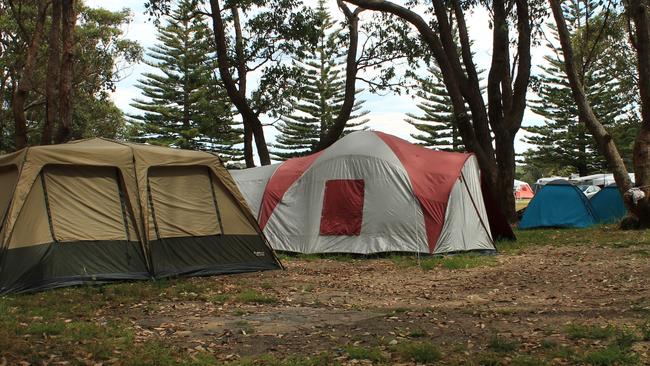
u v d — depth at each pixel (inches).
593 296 334.6
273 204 613.0
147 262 412.8
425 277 434.6
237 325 277.0
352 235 564.4
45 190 387.5
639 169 709.9
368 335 251.0
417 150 602.9
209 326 275.4
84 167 405.4
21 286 361.1
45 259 375.2
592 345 222.7
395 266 489.7
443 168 578.9
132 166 421.4
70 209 394.3
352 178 575.2
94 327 263.3
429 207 550.9
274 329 268.8
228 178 465.4
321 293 369.7
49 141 798.5
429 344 225.8
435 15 861.8
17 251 366.0
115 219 409.1
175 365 209.3
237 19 1074.7
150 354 220.7
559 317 277.3
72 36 734.5
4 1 1238.3
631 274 400.2
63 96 729.0
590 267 443.2
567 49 765.3
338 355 220.2
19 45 1245.7
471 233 568.4
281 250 591.5
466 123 818.8
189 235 439.8
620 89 1807.3
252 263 464.8
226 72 933.2
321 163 599.2
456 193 565.3
